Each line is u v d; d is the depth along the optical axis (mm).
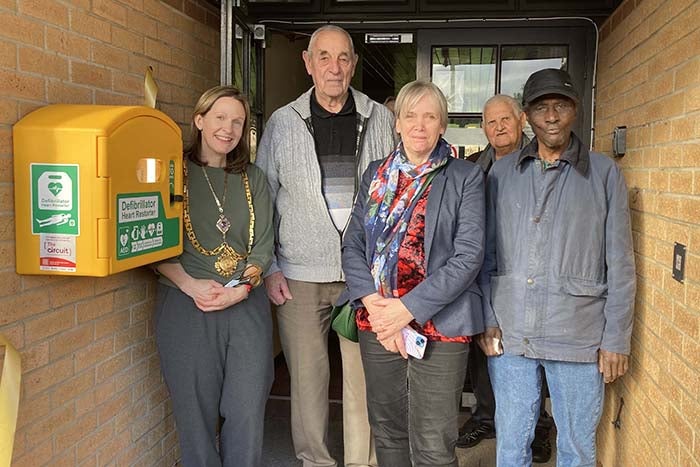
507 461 2361
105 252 1741
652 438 2213
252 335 2412
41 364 1890
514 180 2277
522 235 2236
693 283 1857
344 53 2561
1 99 1691
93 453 2191
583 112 3459
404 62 4438
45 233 1744
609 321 2182
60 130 1712
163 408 2723
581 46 3439
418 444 2305
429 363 2236
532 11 3420
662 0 2209
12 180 1744
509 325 2260
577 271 2182
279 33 3705
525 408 2305
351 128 2691
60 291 1972
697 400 1804
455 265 2150
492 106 3025
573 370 2232
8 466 1674
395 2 3512
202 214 2379
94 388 2184
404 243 2229
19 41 1756
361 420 2861
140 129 1904
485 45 3520
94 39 2113
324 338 2771
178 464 2891
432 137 2213
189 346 2318
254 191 2496
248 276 2389
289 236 2686
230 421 2439
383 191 2291
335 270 2670
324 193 2664
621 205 2180
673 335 2020
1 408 1665
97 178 1717
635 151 2521
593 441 2301
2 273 1717
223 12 3055
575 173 2186
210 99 2352
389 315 2164
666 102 2139
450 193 2225
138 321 2490
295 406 2811
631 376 2496
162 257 2098
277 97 4504
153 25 2518
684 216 1947
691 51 1909
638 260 2434
